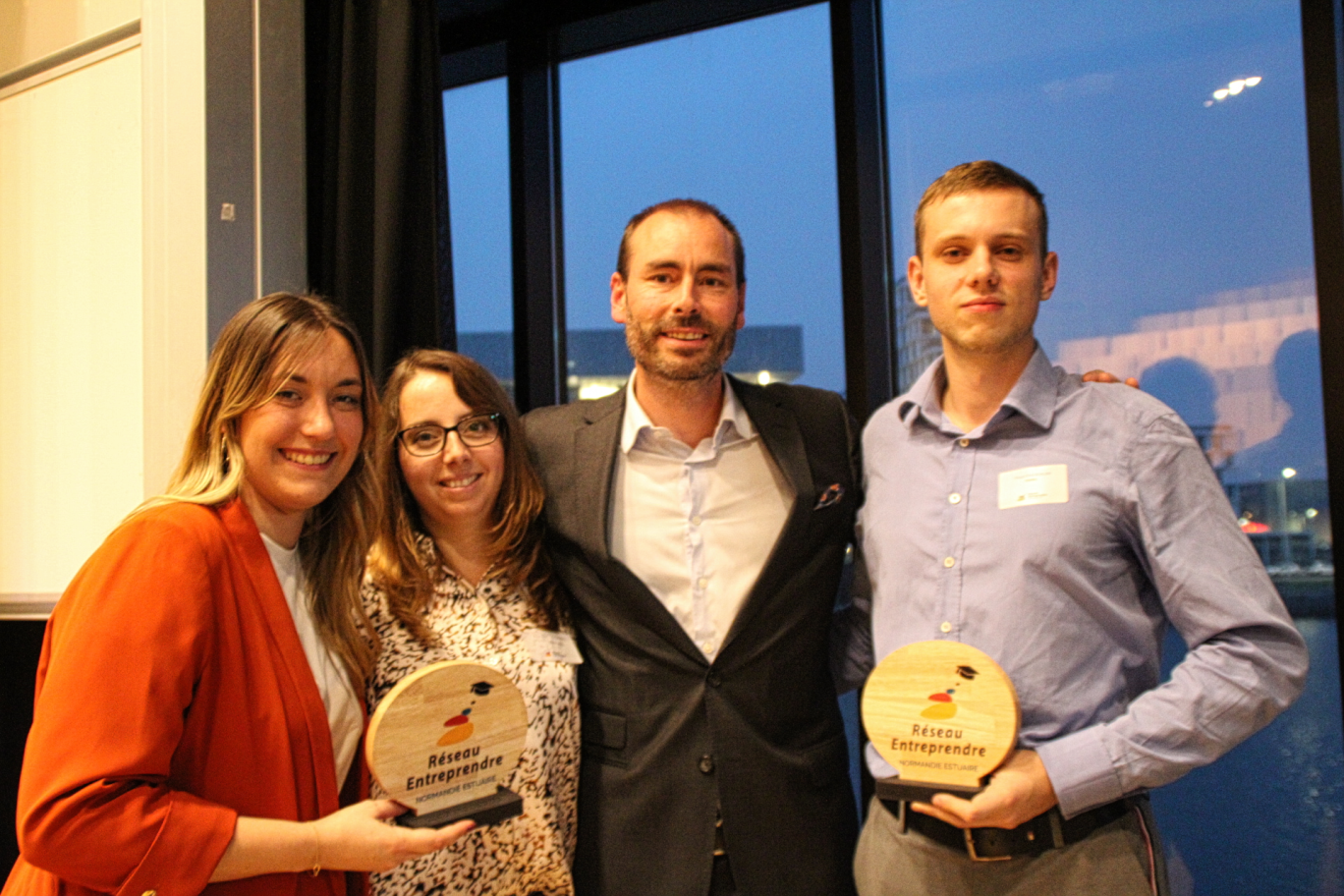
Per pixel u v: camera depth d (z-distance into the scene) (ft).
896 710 4.62
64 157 7.93
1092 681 4.69
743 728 5.33
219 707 4.05
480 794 4.50
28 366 8.06
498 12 9.15
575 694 5.54
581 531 5.64
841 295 7.96
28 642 7.93
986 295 4.78
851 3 7.79
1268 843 6.47
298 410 4.37
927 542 5.04
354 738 4.67
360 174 7.84
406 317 7.65
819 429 6.07
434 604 5.42
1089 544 4.70
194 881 3.69
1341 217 6.29
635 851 5.27
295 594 4.63
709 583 5.70
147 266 7.13
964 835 4.71
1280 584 6.55
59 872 3.64
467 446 5.41
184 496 4.23
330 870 4.26
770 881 5.19
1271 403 6.59
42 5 8.03
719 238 5.76
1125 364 7.05
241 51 7.28
